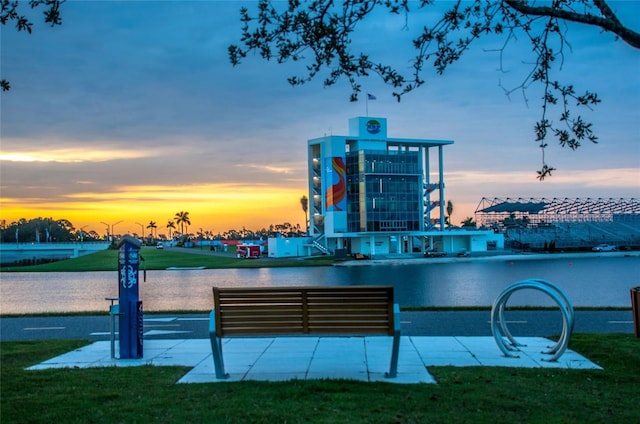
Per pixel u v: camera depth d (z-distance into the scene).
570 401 7.08
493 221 143.75
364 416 6.29
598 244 135.38
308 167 122.25
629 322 14.70
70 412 6.57
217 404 6.84
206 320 16.08
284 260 102.94
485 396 7.25
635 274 69.12
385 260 101.50
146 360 10.10
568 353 10.44
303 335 8.74
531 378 8.42
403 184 116.69
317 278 63.97
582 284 53.84
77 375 8.66
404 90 7.54
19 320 16.70
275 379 8.52
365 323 8.69
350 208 117.25
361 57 7.41
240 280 60.38
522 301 27.52
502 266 88.69
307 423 6.05
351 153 116.75
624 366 9.22
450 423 6.12
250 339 12.06
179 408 6.69
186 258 115.12
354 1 7.05
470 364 9.57
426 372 8.94
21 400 7.11
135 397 7.25
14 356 10.53
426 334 12.88
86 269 85.94
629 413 6.57
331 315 8.71
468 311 17.02
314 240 118.38
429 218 123.00
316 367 9.34
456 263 98.12
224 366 9.49
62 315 17.69
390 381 8.33
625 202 153.38
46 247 146.25
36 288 51.22
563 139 7.35
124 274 10.38
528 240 137.50
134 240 10.37
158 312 18.02
